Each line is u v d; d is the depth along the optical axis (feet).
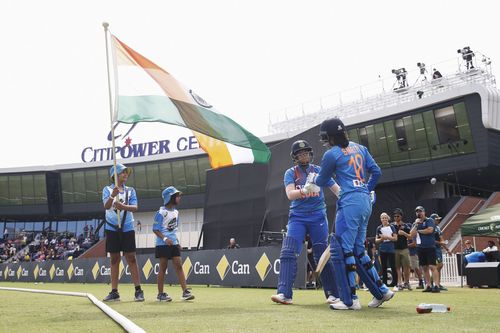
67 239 169.07
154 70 26.22
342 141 18.31
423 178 113.09
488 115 98.07
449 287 49.60
